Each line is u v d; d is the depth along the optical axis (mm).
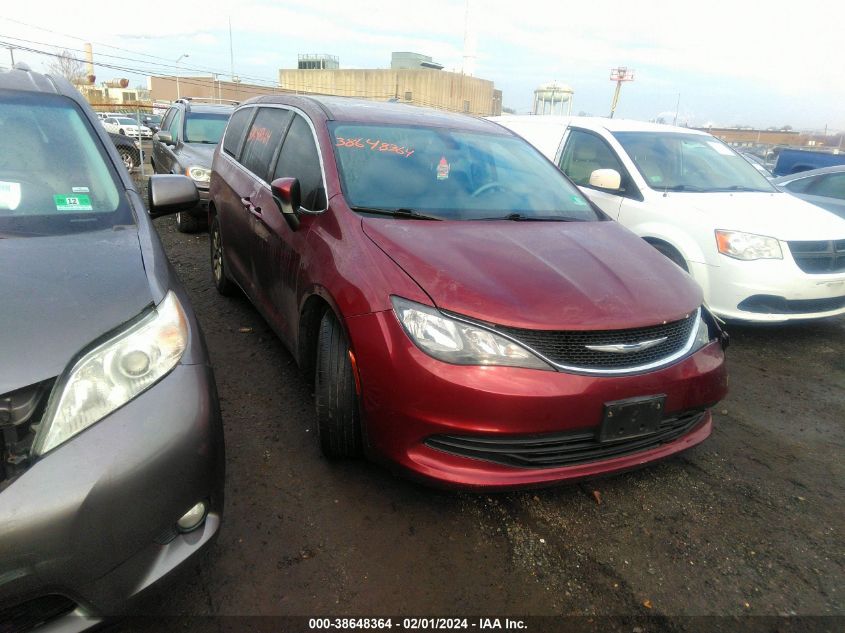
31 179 2367
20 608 1492
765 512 2828
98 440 1573
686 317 2658
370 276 2502
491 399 2207
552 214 3459
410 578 2262
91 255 2016
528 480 2348
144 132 22016
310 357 3150
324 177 3193
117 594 1603
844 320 5902
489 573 2318
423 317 2303
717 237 4758
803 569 2471
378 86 67000
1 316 1635
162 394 1728
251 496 2641
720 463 3234
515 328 2283
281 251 3373
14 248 1988
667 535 2615
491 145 3922
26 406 1533
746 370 4562
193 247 7055
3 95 2645
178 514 1711
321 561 2309
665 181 5516
